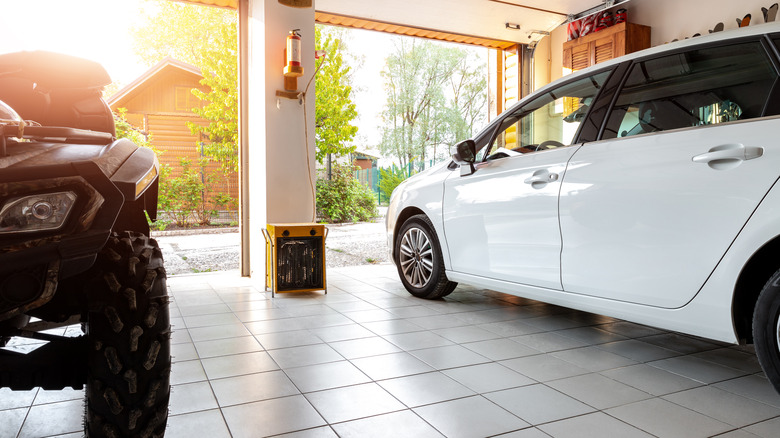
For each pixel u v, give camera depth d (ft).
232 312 12.35
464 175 11.68
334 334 10.36
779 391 6.28
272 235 14.19
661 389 7.46
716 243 6.88
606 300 8.43
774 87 6.78
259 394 7.28
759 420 6.41
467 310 12.39
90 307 4.42
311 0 16.12
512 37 22.13
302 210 16.31
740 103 7.11
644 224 7.75
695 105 7.67
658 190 7.57
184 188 37.93
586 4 19.03
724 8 16.39
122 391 4.46
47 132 4.58
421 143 74.18
